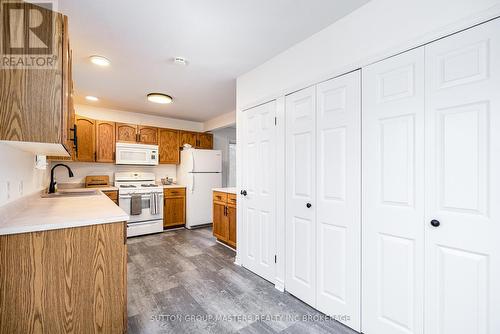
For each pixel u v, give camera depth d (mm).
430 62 1287
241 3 1557
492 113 1101
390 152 1450
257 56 2307
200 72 2680
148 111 4391
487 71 1113
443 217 1242
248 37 1974
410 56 1362
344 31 1692
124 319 1467
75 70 2604
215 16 1695
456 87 1201
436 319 1265
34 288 1220
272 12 1647
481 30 1128
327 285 1796
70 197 2414
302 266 1999
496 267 1089
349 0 1524
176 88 3186
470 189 1159
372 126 1536
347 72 1677
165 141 4684
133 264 2809
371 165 1540
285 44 2082
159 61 2406
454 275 1206
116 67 2533
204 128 5395
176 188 4570
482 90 1125
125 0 1520
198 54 2264
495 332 1090
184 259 2980
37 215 1449
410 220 1361
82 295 1340
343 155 1698
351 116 1649
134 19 1725
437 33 1252
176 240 3824
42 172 2859
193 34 1930
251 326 1678
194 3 1555
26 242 1206
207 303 1974
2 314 1158
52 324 1260
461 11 1180
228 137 5758
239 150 2791
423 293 1311
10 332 1171
